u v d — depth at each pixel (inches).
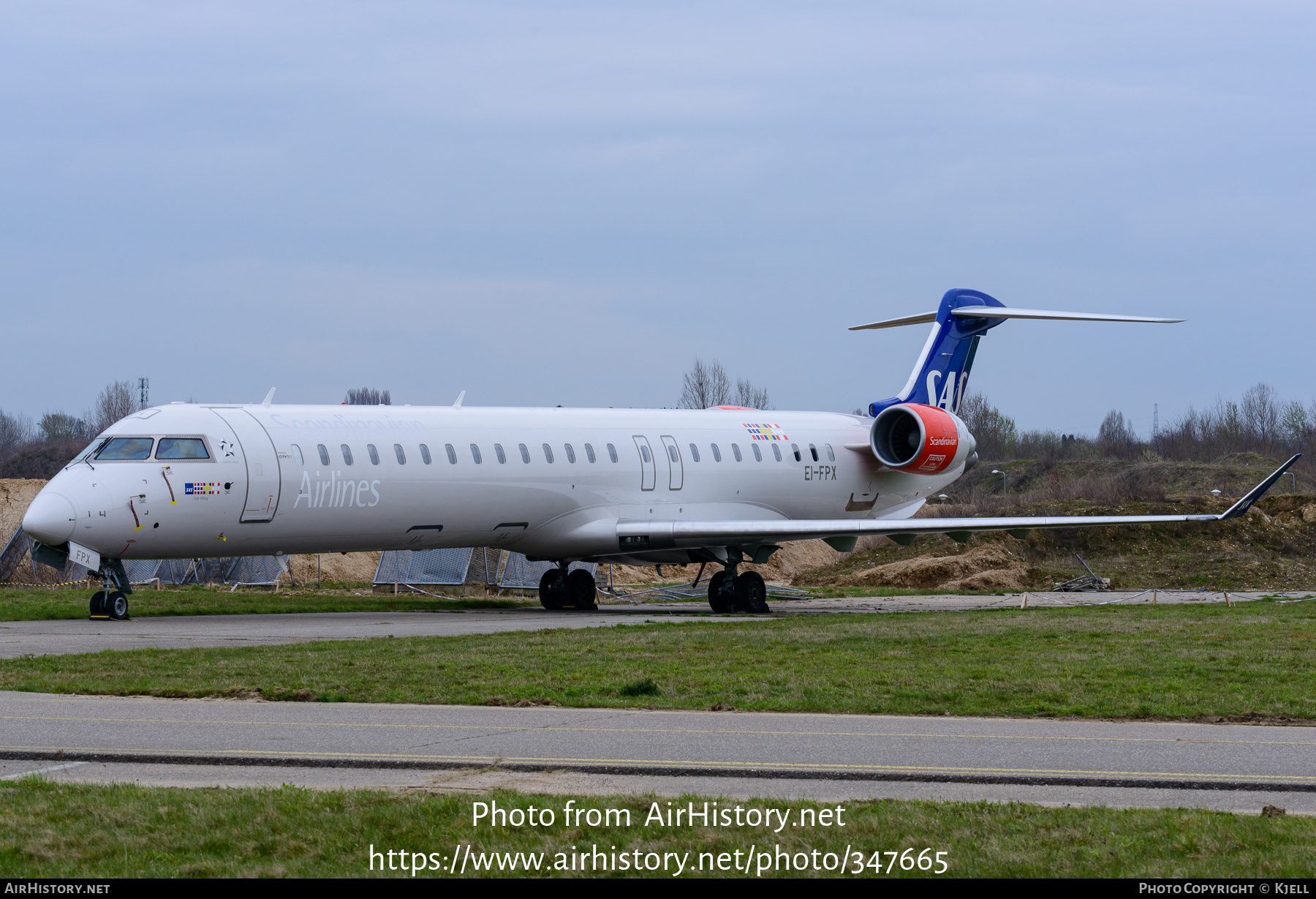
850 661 930.7
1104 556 2805.1
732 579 1702.8
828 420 2015.3
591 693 778.2
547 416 1674.5
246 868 423.5
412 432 1517.0
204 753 596.1
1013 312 1927.9
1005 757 599.5
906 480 2041.1
